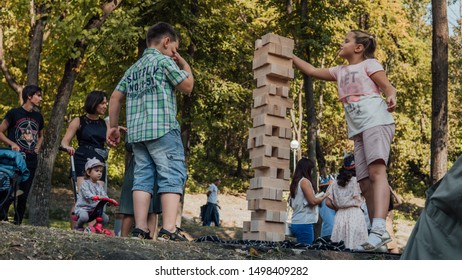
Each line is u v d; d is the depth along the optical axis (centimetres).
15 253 505
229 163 5038
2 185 797
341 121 3522
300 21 1819
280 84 762
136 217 646
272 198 745
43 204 1728
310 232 955
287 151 759
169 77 642
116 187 3603
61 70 2325
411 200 4259
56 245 531
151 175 655
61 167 3484
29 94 972
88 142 936
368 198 714
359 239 855
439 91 1355
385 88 684
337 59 2491
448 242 451
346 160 880
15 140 961
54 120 1784
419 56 3391
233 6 2545
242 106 2945
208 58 2350
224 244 629
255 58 769
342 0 2030
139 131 640
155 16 2041
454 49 3406
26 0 1698
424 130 3772
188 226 2562
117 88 675
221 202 4062
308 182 944
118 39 1859
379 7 2411
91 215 905
